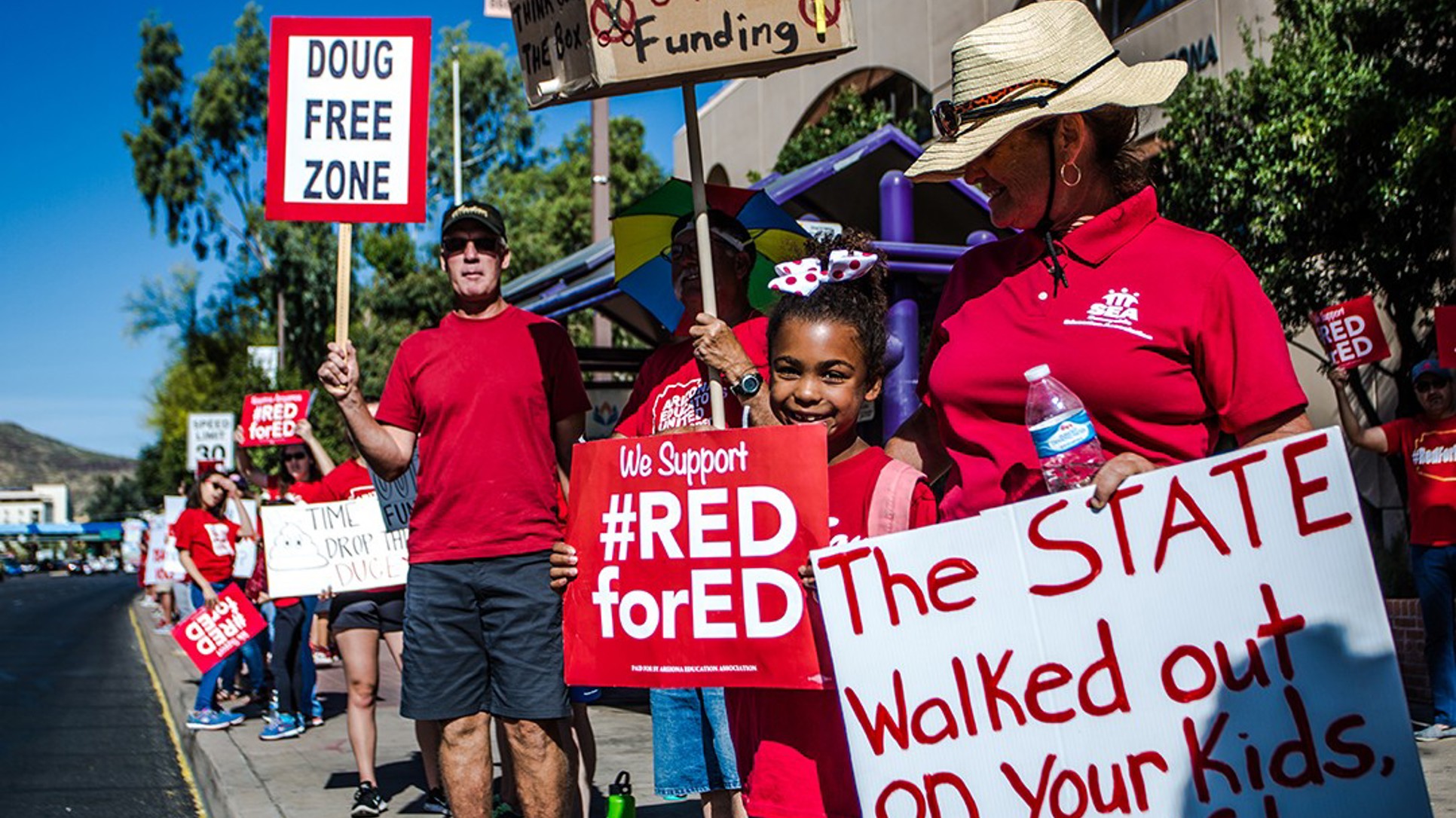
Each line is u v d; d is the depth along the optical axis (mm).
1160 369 2297
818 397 2750
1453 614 6352
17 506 187750
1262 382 2221
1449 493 6309
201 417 23047
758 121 25406
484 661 4008
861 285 3193
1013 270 2564
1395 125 9148
